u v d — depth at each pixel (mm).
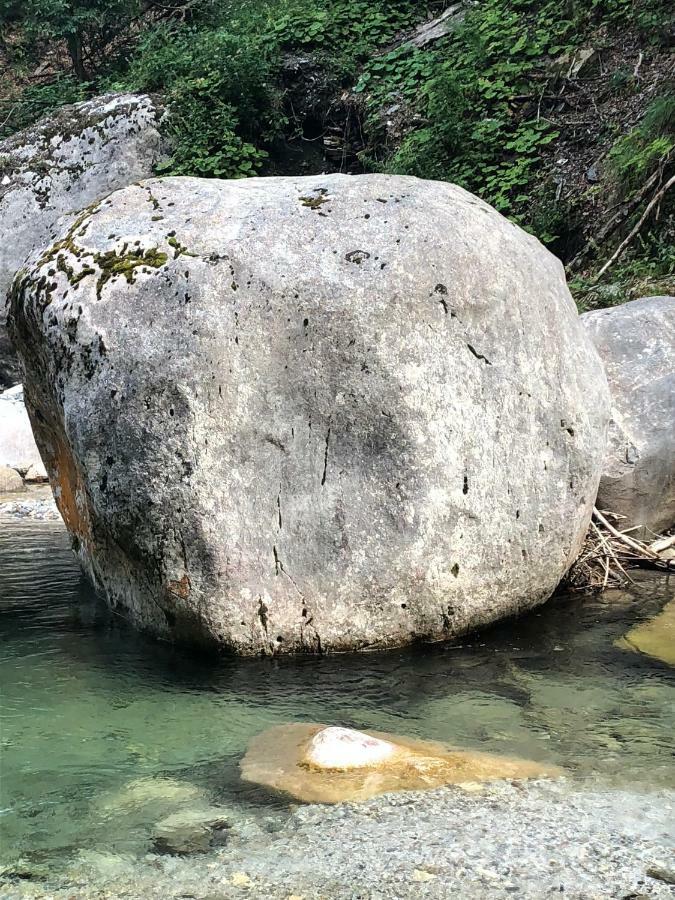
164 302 3369
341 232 3533
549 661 3395
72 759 2604
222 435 3301
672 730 2781
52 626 3896
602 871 1962
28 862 2037
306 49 12445
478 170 9797
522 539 3656
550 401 3732
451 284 3518
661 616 3932
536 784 2391
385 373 3395
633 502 4875
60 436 3904
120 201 3799
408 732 2775
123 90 13336
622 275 7863
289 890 1903
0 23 16641
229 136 11422
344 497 3396
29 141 11875
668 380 5039
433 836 2111
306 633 3396
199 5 15219
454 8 12102
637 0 10109
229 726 2836
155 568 3381
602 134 9352
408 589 3438
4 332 11430
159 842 2115
